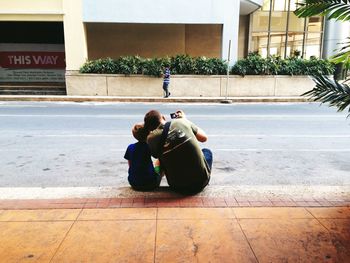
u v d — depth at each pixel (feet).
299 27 80.94
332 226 11.59
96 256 9.80
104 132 30.48
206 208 12.93
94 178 18.38
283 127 34.14
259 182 18.02
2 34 70.64
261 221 11.94
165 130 13.01
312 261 9.66
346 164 21.56
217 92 61.98
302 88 63.77
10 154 23.04
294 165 21.22
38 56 71.00
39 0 58.95
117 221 11.86
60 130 31.22
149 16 61.41
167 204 13.26
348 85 12.42
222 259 9.73
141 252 10.02
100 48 74.23
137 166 14.25
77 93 60.44
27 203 13.30
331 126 35.01
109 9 60.13
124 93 60.90
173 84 61.05
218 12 62.23
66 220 11.91
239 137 29.25
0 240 10.63
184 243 10.52
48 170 19.70
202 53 76.69
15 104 51.16
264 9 79.87
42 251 10.05
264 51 81.61
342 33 75.72
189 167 13.37
